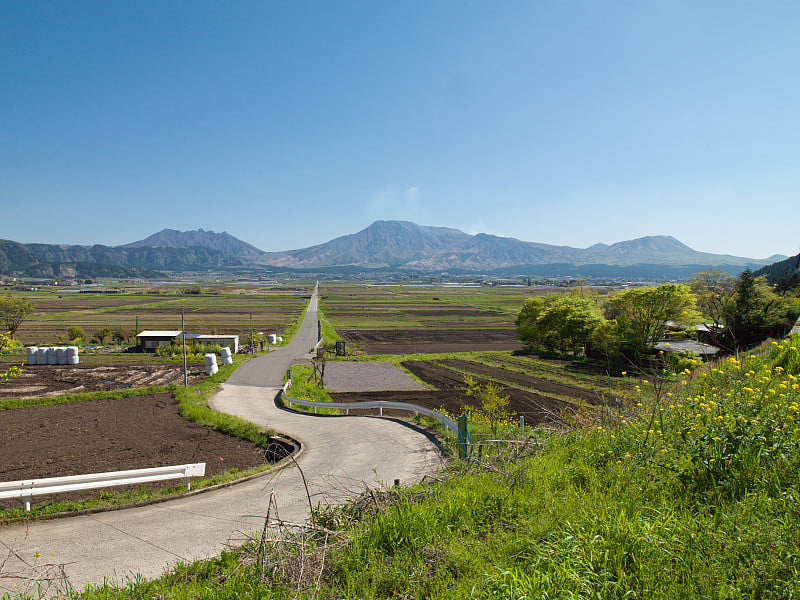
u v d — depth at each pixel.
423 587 4.94
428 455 14.57
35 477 13.75
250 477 12.75
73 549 8.30
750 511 4.98
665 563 4.41
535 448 9.77
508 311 132.12
